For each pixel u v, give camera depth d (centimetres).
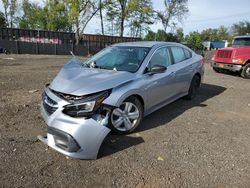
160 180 341
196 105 685
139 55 534
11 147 405
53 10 4816
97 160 382
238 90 918
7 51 2612
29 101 648
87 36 3556
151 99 516
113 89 421
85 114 376
